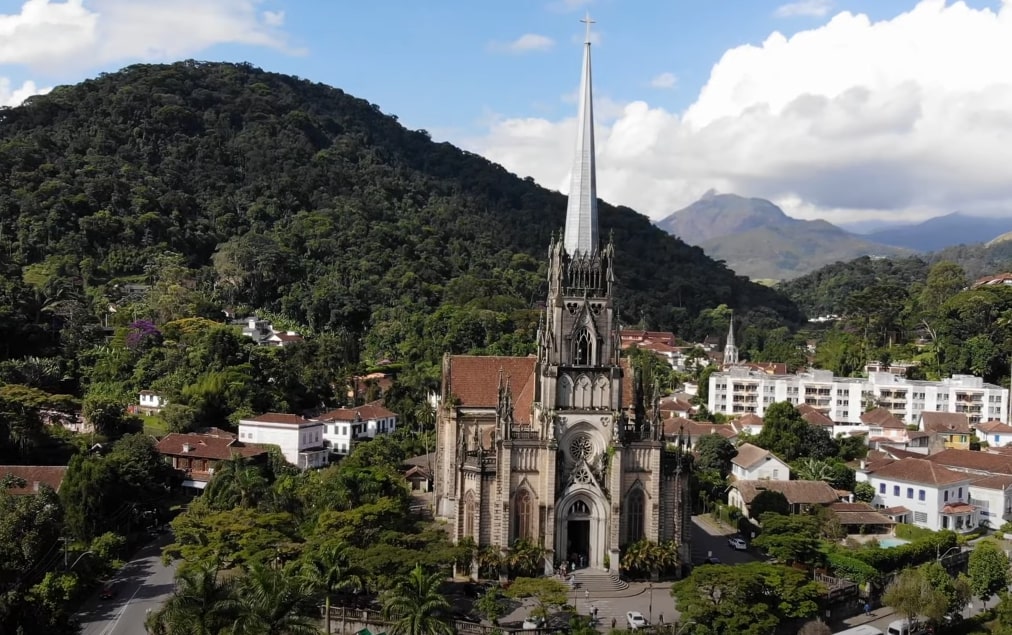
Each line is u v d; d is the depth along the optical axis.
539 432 120.38
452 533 129.12
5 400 156.25
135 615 104.19
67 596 99.94
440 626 84.38
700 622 96.75
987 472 173.12
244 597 80.62
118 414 178.12
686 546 125.38
